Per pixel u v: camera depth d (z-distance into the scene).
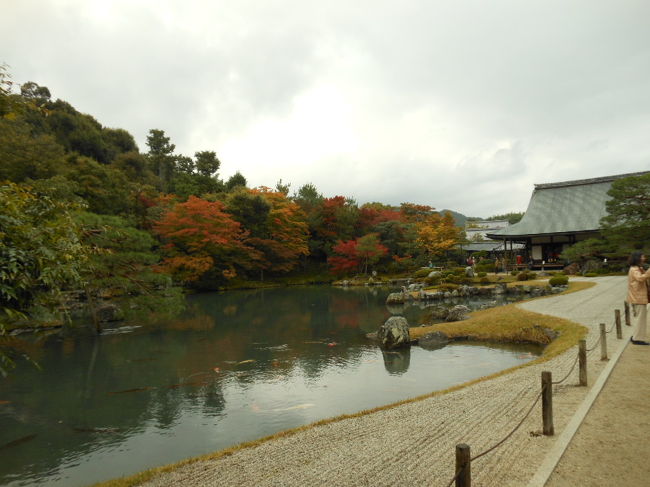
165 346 15.23
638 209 26.75
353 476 4.46
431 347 13.54
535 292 25.41
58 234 3.86
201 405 8.82
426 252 49.41
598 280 25.56
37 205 4.05
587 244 31.00
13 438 7.39
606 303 16.25
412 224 52.41
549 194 43.25
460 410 6.38
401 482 4.24
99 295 22.97
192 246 37.25
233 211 45.44
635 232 26.59
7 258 3.24
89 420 8.20
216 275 40.06
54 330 18.78
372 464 4.72
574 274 31.64
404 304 26.22
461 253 50.66
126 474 5.99
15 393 10.07
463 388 7.78
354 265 47.19
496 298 25.98
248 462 5.11
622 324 11.74
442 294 27.97
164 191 60.22
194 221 36.91
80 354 14.20
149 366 12.40
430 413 6.40
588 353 8.70
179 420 8.01
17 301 3.55
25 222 3.67
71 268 3.81
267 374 11.03
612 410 5.36
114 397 9.61
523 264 39.66
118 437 7.34
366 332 17.08
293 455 5.20
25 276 3.37
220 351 14.16
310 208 56.75
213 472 4.89
